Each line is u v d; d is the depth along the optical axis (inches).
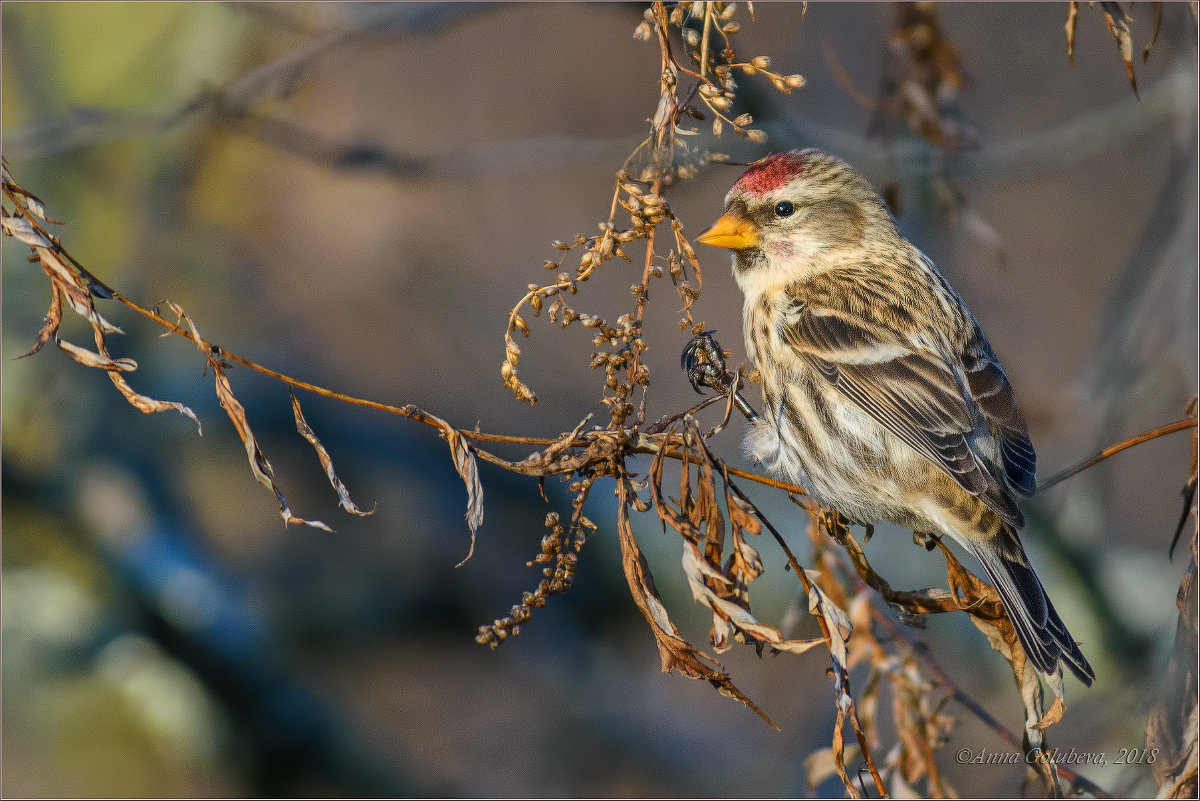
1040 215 575.5
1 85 528.7
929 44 313.6
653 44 526.6
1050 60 559.5
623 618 501.0
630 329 188.9
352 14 383.2
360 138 428.5
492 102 691.4
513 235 667.4
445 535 513.0
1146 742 230.5
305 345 602.5
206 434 496.4
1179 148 356.8
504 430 582.6
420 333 625.6
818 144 359.9
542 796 472.4
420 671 492.4
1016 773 339.0
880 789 189.5
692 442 190.5
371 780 464.4
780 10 519.2
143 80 534.3
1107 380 371.6
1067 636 225.0
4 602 444.8
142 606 451.5
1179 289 351.6
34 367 463.5
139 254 537.0
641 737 479.8
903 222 345.1
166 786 442.3
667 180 193.3
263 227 610.2
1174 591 417.7
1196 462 221.3
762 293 280.1
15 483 449.4
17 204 179.0
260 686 456.1
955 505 248.5
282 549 494.0
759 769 454.9
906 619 237.1
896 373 257.1
